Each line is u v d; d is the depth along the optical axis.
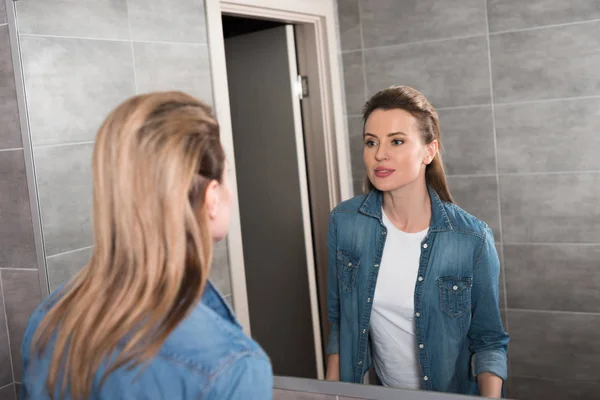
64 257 1.56
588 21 1.12
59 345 0.71
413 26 1.23
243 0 1.36
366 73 1.28
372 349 1.35
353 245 1.33
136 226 0.68
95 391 0.68
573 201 1.17
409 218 1.27
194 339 0.68
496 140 1.20
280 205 1.40
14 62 1.53
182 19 1.43
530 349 1.23
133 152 0.69
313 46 1.32
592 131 1.14
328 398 1.42
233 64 1.40
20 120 1.54
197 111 0.73
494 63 1.19
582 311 1.19
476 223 1.23
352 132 1.30
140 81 1.48
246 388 0.67
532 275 1.21
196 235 0.71
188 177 0.69
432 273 1.27
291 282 1.42
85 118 1.51
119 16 1.47
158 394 0.66
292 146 1.36
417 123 1.25
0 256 1.65
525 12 1.16
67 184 1.54
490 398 1.26
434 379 1.30
